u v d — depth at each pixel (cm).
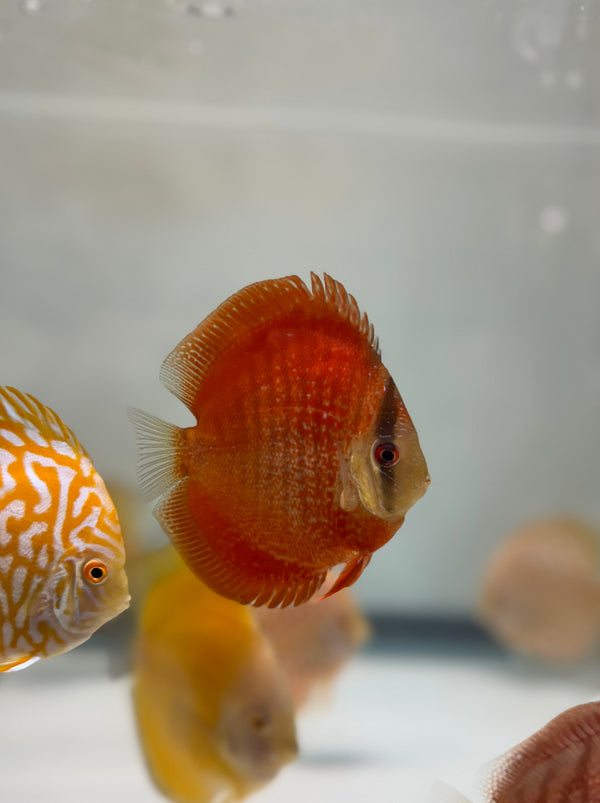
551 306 159
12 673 111
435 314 160
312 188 158
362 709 104
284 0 118
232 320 33
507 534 154
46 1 119
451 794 47
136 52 136
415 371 159
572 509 156
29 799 75
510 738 95
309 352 32
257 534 32
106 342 153
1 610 35
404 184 160
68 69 142
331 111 155
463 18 123
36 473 36
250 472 32
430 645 135
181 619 55
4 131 151
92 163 154
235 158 157
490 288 160
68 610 36
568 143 158
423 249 160
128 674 56
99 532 36
